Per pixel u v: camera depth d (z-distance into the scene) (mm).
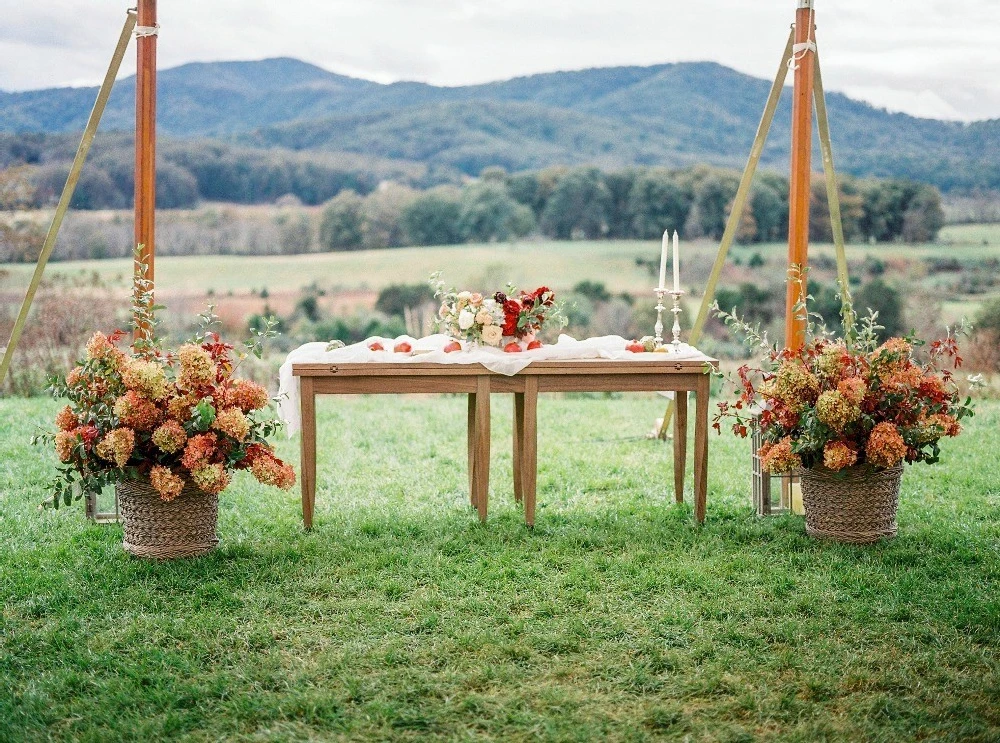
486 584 3863
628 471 5902
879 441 4094
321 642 3338
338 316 19125
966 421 7535
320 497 5277
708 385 4680
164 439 3861
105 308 10758
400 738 2701
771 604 3641
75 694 2982
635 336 18250
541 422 7594
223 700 2922
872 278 18312
